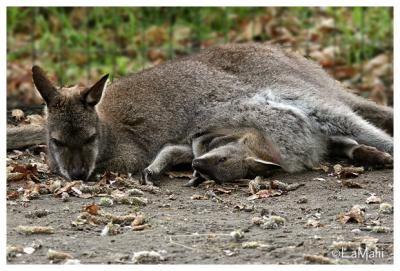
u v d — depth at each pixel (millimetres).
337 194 11500
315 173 12844
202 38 21781
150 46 21578
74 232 9820
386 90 19766
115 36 21672
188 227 9984
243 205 10977
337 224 10125
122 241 9445
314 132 13320
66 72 20219
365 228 9906
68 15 22609
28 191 11484
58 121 12531
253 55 13906
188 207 11008
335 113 13320
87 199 11344
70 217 10406
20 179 12164
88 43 21156
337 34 21750
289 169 12953
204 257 8875
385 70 20125
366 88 19625
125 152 13070
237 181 12391
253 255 8922
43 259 8828
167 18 22516
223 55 13961
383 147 13258
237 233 9484
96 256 8906
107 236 9680
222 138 12805
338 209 10766
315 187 11914
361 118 13656
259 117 13078
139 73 14062
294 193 11633
